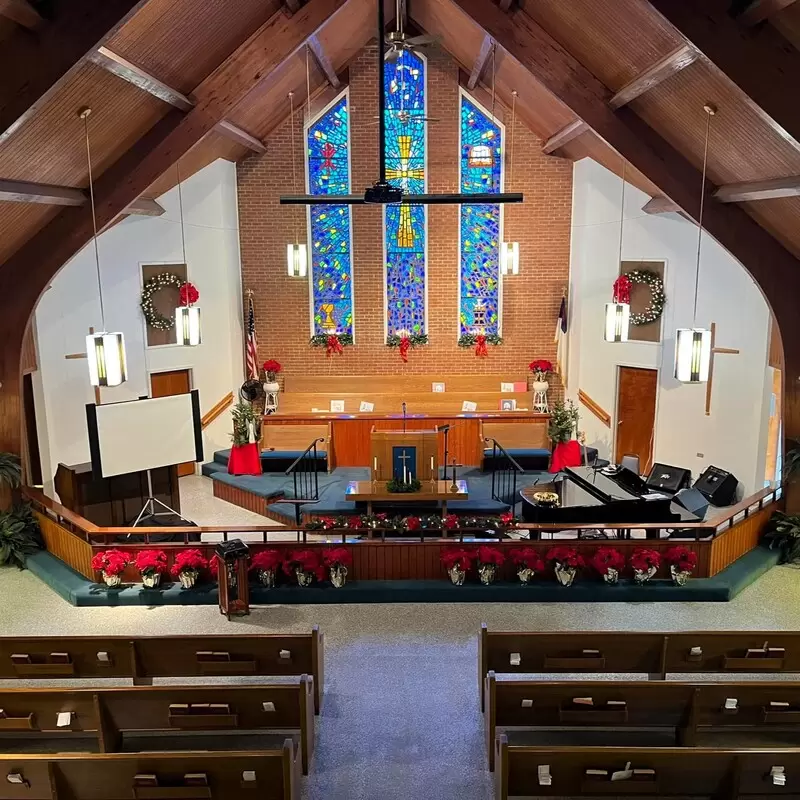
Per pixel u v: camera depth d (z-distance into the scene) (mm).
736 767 4348
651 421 12281
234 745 5434
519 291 12891
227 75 7793
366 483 10078
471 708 6031
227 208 12297
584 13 6688
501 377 13164
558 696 5039
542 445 12242
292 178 12445
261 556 7816
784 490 9062
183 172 11141
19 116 5609
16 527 8844
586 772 4414
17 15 5180
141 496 9555
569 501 8953
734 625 7348
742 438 10984
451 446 12250
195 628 7344
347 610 7715
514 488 10227
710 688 4926
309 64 10523
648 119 7574
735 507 8602
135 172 8039
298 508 9289
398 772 5281
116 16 5418
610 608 7723
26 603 7918
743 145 6891
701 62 6090
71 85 6277
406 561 8078
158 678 6461
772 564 8695
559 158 12406
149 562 7809
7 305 8664
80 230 8305
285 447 12211
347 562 8031
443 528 8047
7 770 4348
